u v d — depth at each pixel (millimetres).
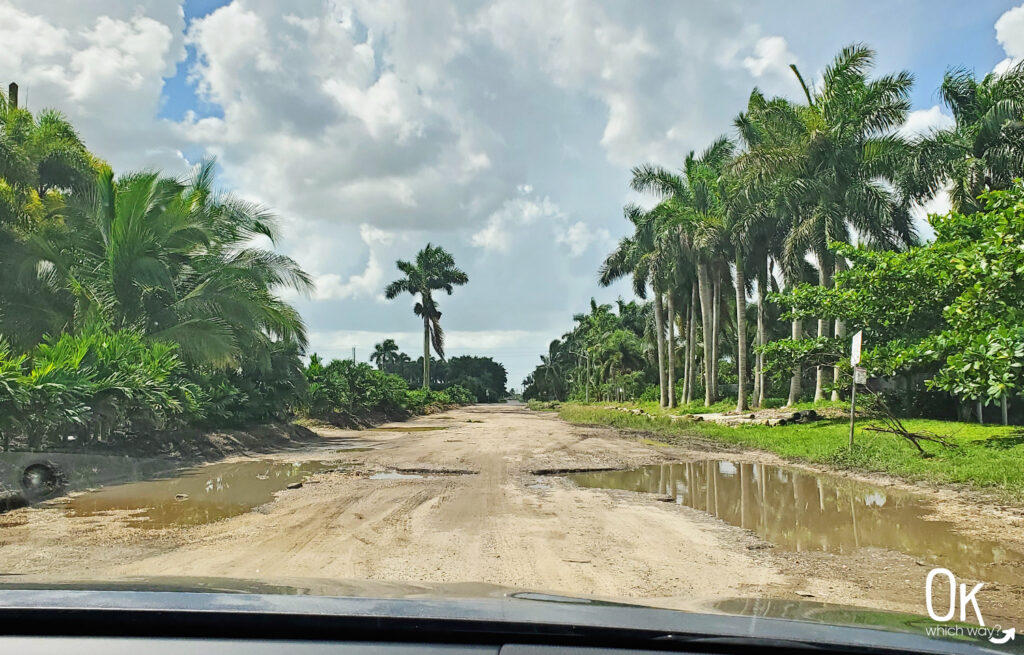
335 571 5484
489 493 9711
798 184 24141
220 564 5680
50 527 7273
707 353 36000
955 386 11047
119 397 12047
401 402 40875
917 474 10938
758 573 5707
